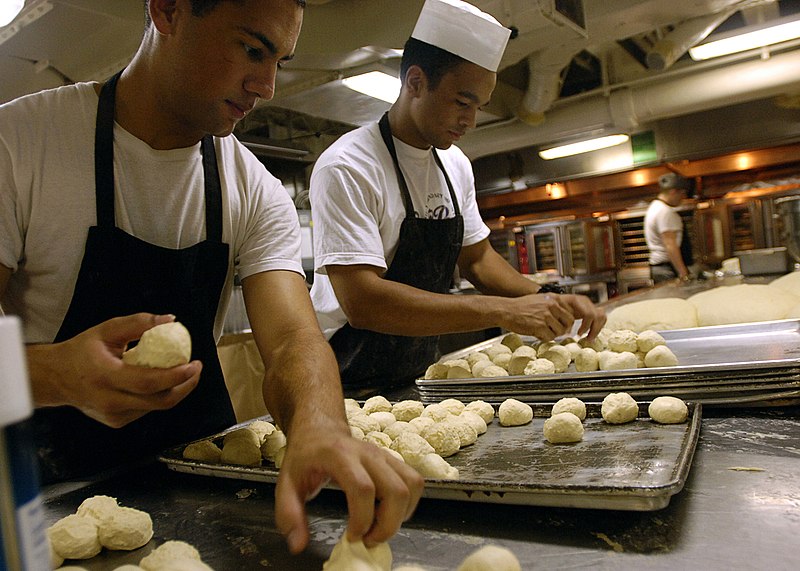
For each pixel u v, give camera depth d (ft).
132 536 2.49
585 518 2.43
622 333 4.98
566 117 17.06
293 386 2.70
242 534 2.57
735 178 20.99
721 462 2.85
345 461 1.92
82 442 3.91
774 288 7.82
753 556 2.00
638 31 11.87
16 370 0.99
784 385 3.58
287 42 3.23
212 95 3.31
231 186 4.10
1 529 0.96
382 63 10.75
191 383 2.21
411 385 5.78
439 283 6.23
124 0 8.15
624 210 22.77
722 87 15.08
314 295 6.33
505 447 3.33
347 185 5.31
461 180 6.69
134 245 3.76
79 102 3.71
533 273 23.31
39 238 3.63
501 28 5.23
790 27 12.04
